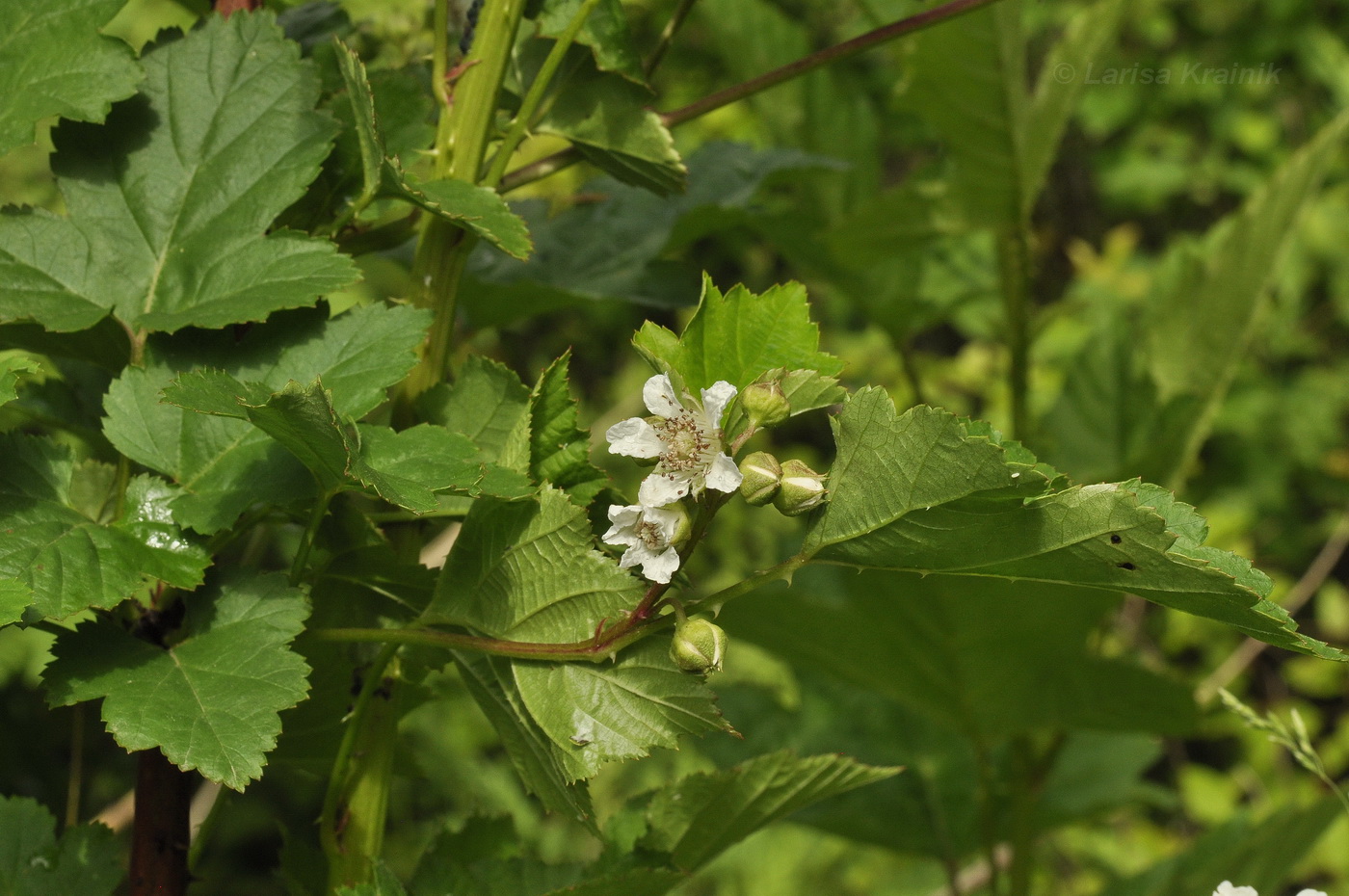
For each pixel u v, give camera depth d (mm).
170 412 487
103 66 492
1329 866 1532
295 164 498
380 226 520
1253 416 2027
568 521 470
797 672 874
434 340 507
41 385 544
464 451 472
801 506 459
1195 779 1732
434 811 1377
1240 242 781
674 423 460
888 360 1874
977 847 848
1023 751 773
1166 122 2234
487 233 484
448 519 508
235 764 458
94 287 490
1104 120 2115
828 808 824
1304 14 2121
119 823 613
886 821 834
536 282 610
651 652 469
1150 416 837
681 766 1428
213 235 494
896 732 859
